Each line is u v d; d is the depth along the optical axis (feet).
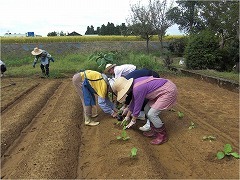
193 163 8.93
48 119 13.47
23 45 59.67
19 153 10.41
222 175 8.02
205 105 15.70
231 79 21.45
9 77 28.94
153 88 10.14
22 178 8.08
